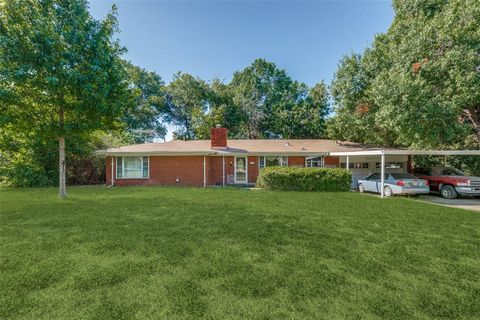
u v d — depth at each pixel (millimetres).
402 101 10594
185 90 30328
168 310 2309
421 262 3439
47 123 8852
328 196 10047
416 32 11984
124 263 3357
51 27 7922
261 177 13195
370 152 11102
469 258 3588
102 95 8531
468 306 2389
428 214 6578
